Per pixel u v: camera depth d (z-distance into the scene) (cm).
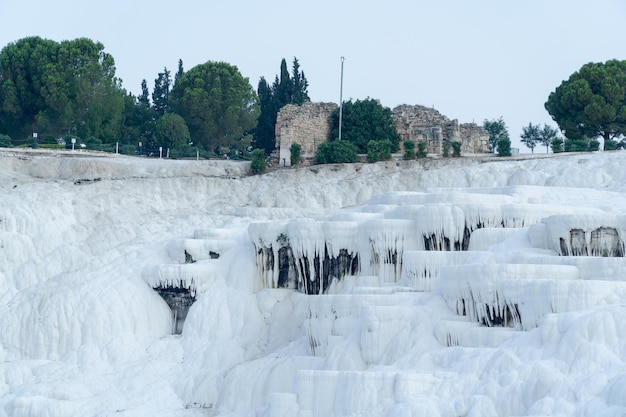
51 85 16162
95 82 16438
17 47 16788
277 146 14112
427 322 8781
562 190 11125
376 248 10081
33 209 11919
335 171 13262
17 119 16550
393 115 14562
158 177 12962
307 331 9588
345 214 10581
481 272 8619
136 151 15888
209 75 16838
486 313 8612
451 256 9406
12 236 11588
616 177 12088
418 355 8506
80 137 16100
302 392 8462
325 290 10456
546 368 7525
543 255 9038
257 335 10506
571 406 7131
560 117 14750
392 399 8012
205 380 9894
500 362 7781
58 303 10662
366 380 8125
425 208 9969
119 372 10219
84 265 11419
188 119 16738
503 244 9550
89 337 10512
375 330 8862
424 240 9969
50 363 10381
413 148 13650
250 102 17062
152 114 17625
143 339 10600
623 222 9212
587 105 14275
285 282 10738
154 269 10831
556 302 8088
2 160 13362
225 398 9688
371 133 14212
